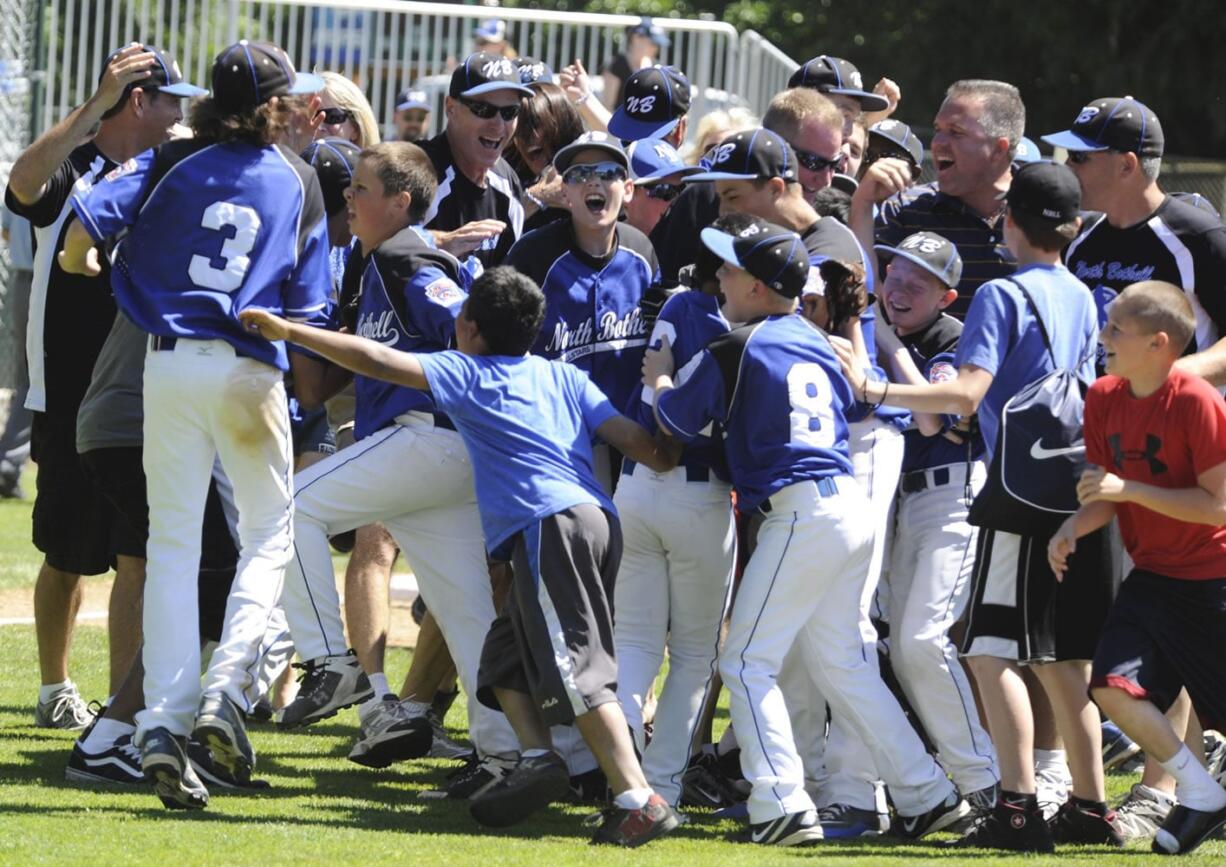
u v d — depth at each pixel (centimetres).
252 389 2083
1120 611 2062
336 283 2747
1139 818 2194
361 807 2200
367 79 5812
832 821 2169
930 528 2250
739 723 2083
